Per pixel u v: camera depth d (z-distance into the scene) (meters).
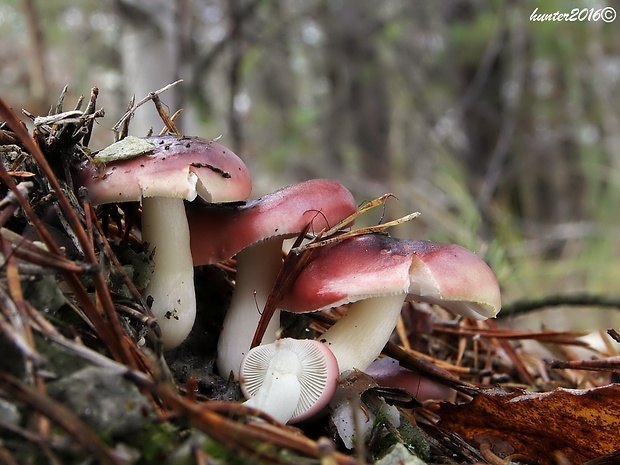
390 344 0.17
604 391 0.13
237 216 0.14
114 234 0.17
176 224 0.14
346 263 0.14
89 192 0.13
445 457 0.15
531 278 0.46
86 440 0.09
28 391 0.09
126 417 0.10
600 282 0.48
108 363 0.10
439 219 0.55
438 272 0.14
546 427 0.14
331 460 0.10
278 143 0.91
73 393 0.10
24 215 0.14
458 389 0.17
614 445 0.13
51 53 0.62
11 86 0.61
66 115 0.13
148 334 0.14
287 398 0.13
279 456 0.10
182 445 0.10
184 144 0.13
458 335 0.23
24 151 0.14
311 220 0.14
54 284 0.11
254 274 0.15
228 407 0.11
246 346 0.15
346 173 0.85
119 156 0.13
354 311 0.15
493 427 0.15
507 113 0.68
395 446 0.12
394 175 0.70
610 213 0.55
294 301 0.14
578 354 0.27
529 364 0.24
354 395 0.14
